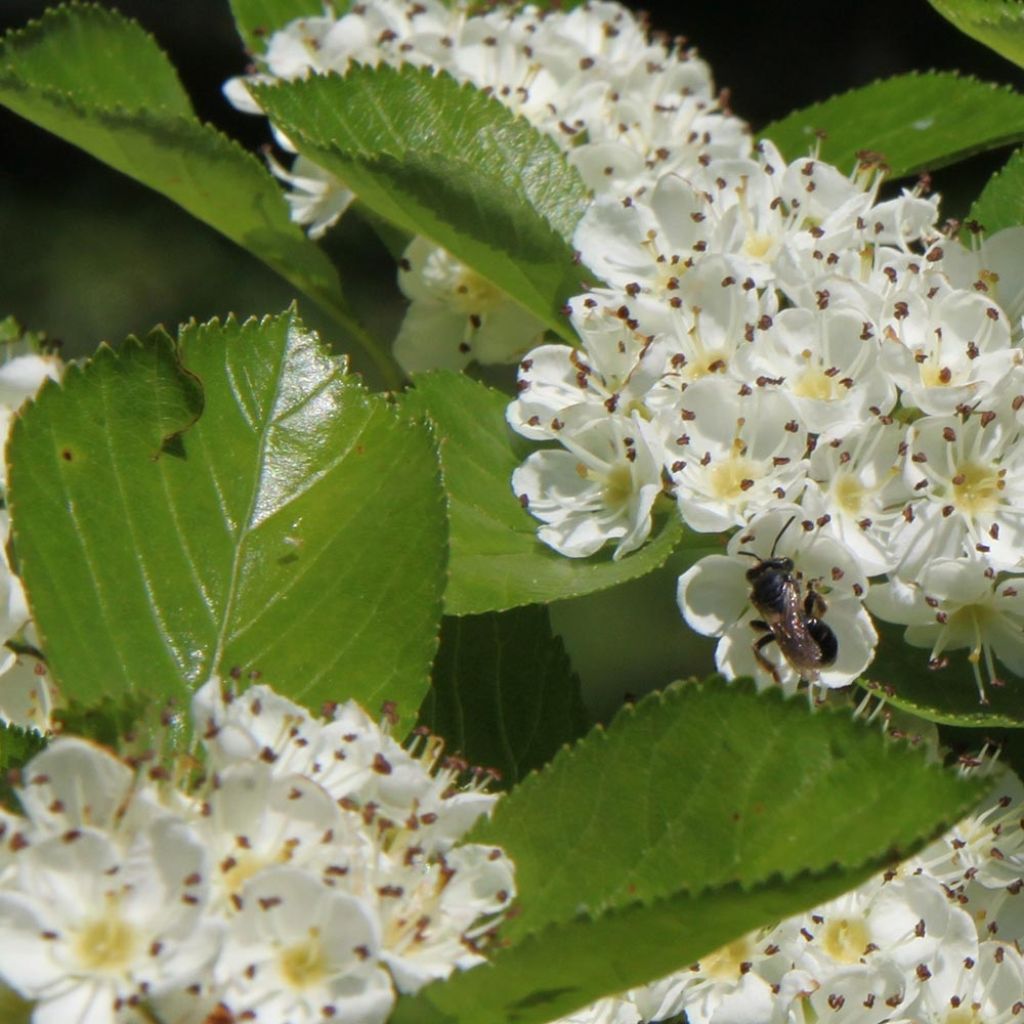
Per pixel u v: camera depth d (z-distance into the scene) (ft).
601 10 2.54
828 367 2.30
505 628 2.34
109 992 2.10
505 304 2.45
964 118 2.49
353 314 2.46
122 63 2.49
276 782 2.13
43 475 2.23
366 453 2.27
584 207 2.39
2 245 4.42
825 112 2.51
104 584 2.23
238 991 2.10
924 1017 2.27
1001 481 2.28
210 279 4.36
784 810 2.15
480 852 2.16
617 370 2.32
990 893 2.31
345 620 2.25
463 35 2.47
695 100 2.50
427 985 2.14
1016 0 2.37
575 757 2.18
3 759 2.18
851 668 2.27
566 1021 2.23
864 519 2.28
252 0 2.55
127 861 2.10
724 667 2.28
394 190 2.34
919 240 2.39
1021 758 2.33
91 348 4.21
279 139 2.47
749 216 2.36
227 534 2.25
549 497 2.31
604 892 2.16
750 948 2.26
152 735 2.16
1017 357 2.30
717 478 2.29
